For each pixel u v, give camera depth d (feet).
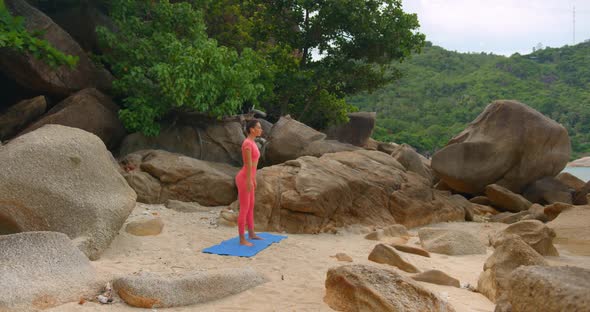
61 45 40.78
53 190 19.85
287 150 41.04
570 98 260.42
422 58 348.59
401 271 20.30
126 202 21.72
